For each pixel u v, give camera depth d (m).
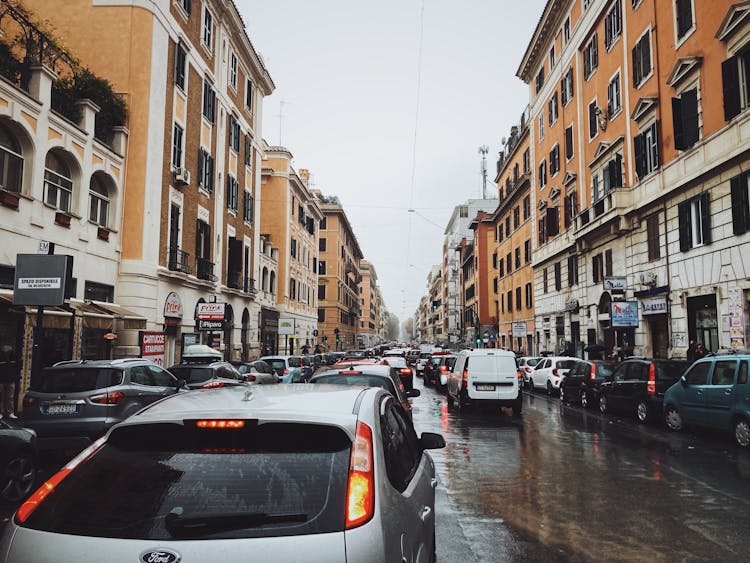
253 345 33.62
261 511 2.19
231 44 30.42
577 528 5.73
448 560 4.84
